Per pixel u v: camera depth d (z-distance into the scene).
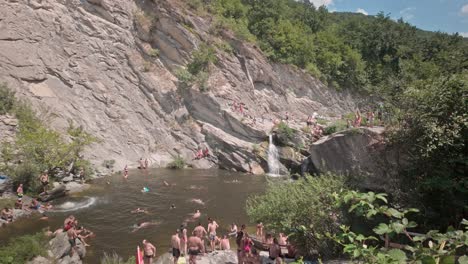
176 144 37.88
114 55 37.56
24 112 28.36
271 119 44.69
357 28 74.69
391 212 4.68
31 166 22.33
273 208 14.73
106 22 37.62
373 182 15.04
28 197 21.20
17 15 32.31
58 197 22.67
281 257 13.79
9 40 31.56
